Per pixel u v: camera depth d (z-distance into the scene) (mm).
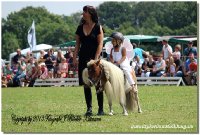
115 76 11883
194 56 25578
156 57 28234
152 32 53531
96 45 12508
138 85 25391
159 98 16875
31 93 21516
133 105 12617
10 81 29141
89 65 11586
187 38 31812
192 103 14984
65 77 27531
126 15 59500
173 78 24969
